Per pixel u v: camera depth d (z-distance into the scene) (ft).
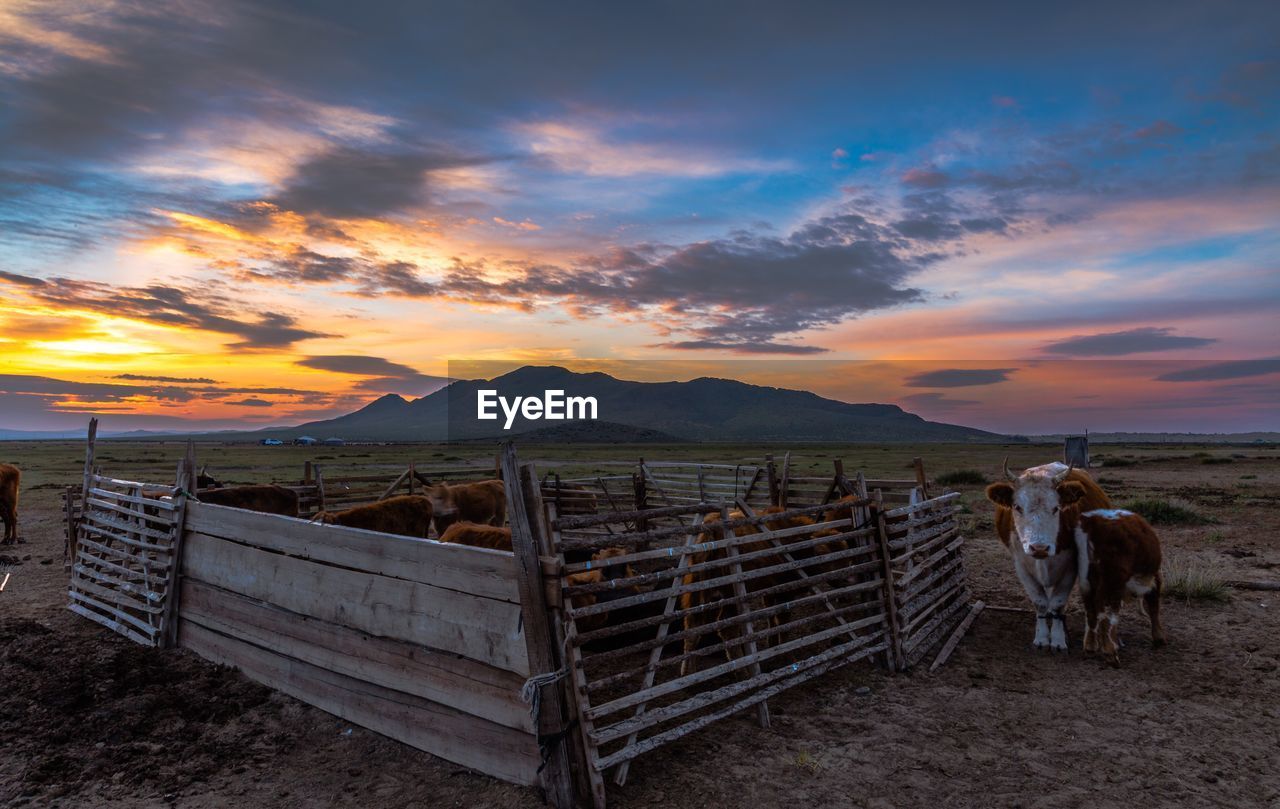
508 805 13.67
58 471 118.83
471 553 14.88
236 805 14.23
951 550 27.04
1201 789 14.39
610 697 19.80
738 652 20.85
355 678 17.49
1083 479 25.79
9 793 14.73
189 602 23.18
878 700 19.26
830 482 33.94
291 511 34.81
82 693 19.66
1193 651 22.71
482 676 14.79
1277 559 36.01
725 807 13.84
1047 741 16.65
